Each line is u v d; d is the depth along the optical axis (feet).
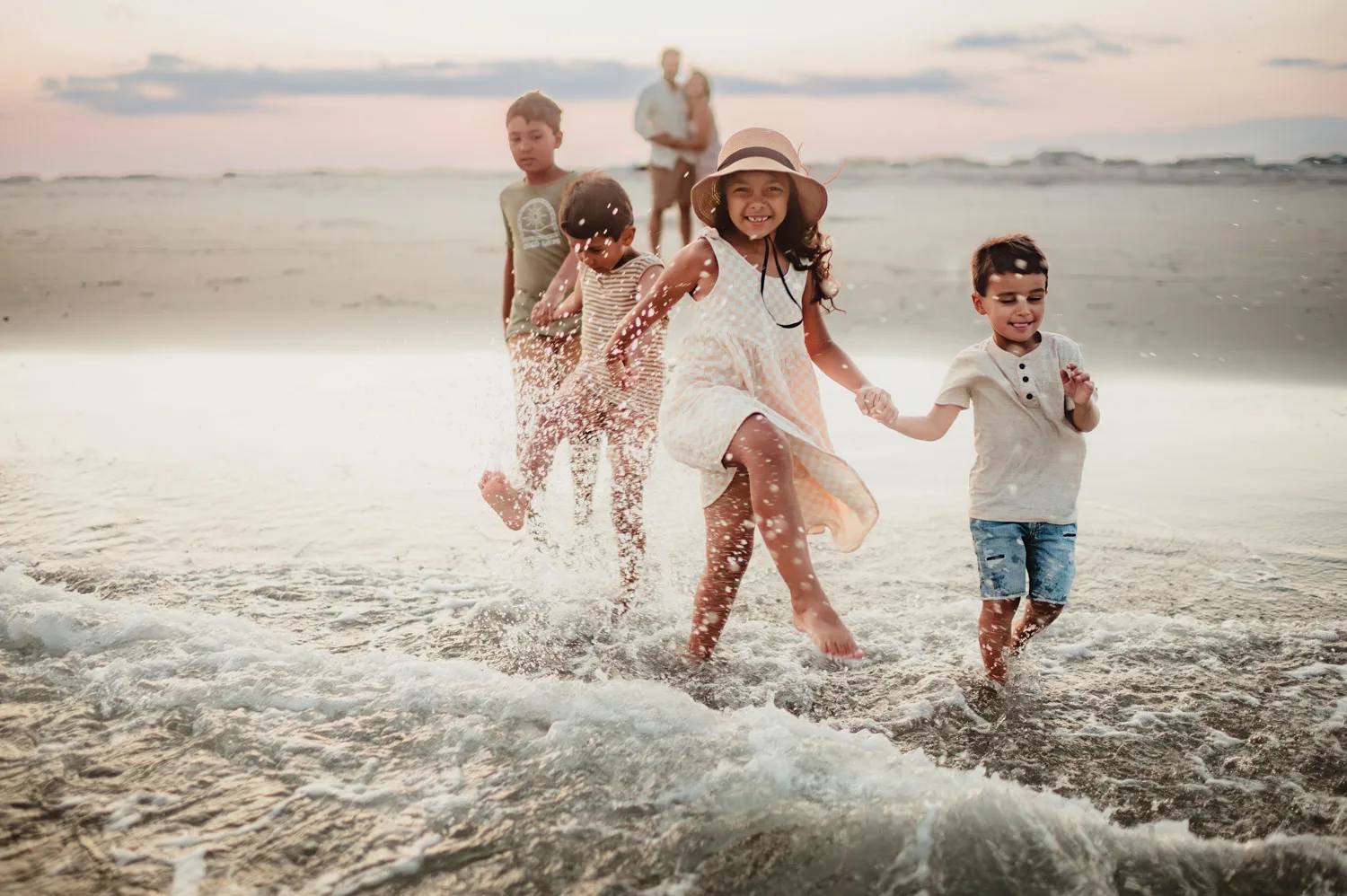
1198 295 32.96
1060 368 9.34
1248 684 9.12
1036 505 9.29
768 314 10.18
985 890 6.29
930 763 7.82
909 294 34.86
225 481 15.38
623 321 10.43
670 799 7.23
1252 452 16.87
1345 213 60.95
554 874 6.47
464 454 16.79
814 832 6.81
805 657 9.87
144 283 40.09
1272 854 6.58
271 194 118.83
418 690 8.84
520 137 13.32
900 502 14.65
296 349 26.25
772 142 10.07
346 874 6.48
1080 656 9.75
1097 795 7.45
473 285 38.91
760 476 9.14
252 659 9.44
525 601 11.15
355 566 12.13
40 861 6.59
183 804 7.22
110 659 9.46
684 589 11.46
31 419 19.03
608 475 14.43
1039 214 66.54
